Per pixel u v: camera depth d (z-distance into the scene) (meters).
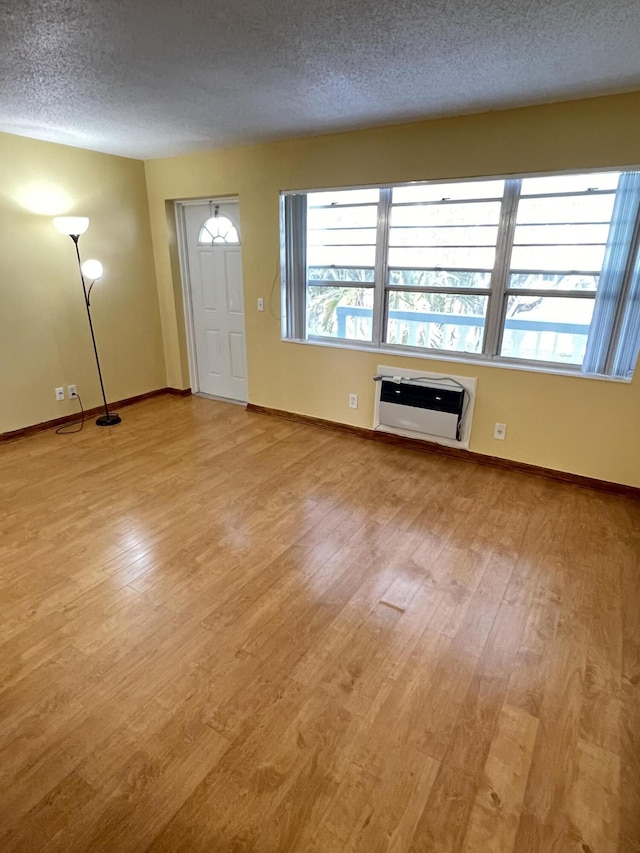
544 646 1.88
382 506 2.92
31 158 3.62
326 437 4.01
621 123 2.54
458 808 1.33
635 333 2.83
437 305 3.50
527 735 1.53
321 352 4.04
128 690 1.67
